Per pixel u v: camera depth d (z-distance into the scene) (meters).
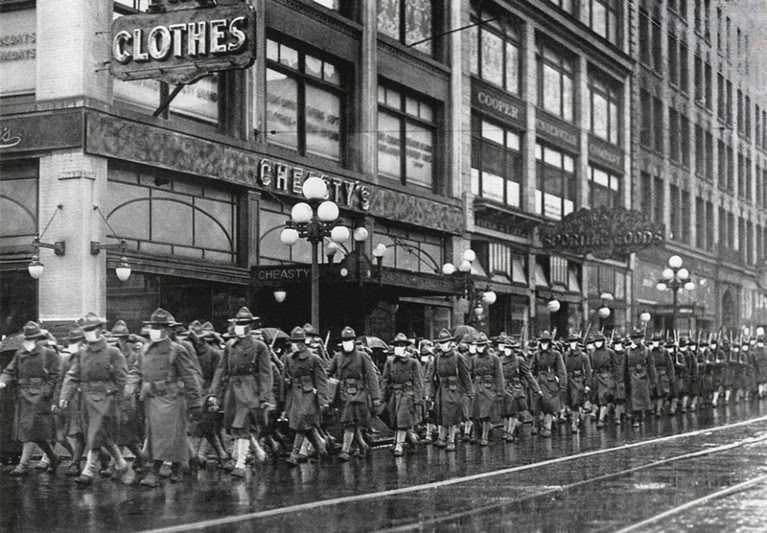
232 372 13.87
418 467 15.27
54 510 11.03
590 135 44.94
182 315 23.66
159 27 20.78
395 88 32.84
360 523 10.07
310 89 28.84
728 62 59.38
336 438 18.64
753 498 11.24
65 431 14.55
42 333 14.13
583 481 13.13
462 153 35.41
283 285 25.22
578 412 23.23
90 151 21.02
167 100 22.00
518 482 13.21
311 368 15.45
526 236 39.34
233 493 12.33
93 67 21.39
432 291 27.73
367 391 16.47
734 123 60.66
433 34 35.19
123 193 22.22
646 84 50.50
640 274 49.03
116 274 21.48
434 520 10.21
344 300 28.36
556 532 9.34
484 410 19.19
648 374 24.95
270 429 16.05
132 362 14.83
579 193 44.00
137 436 13.95
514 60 39.72
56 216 21.00
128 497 12.00
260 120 26.11
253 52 20.42
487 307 36.00
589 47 44.66
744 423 24.19
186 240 23.92
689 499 11.23
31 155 21.31
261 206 26.30
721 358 32.66
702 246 56.97
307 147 28.64
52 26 21.34
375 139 30.95
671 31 53.34
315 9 28.39
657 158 51.50
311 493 12.31
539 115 40.91
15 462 15.38
